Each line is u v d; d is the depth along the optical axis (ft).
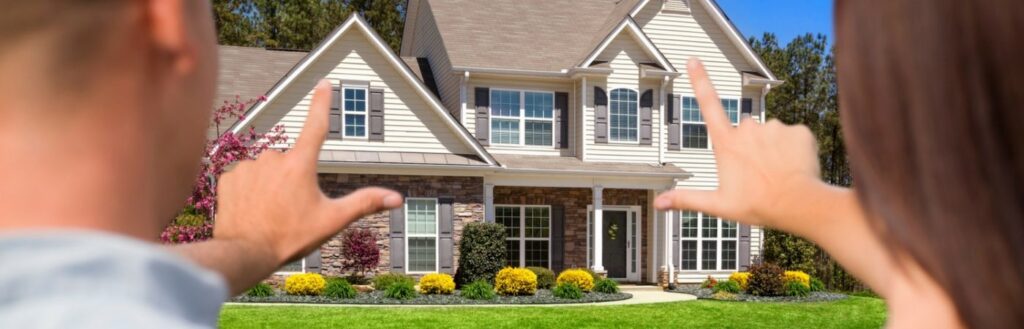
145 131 1.65
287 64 65.05
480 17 67.92
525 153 63.10
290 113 55.67
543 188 64.44
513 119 63.00
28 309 1.32
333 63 56.95
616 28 62.49
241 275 2.75
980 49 1.49
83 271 1.39
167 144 1.71
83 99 1.55
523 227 63.93
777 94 111.75
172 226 40.57
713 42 66.74
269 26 109.70
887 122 1.59
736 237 66.03
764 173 2.40
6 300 1.34
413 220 57.21
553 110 63.77
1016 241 1.47
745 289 57.31
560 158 63.26
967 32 1.50
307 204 2.95
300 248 2.93
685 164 65.41
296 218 2.93
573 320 39.78
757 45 118.01
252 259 2.77
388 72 58.03
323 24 108.58
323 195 3.02
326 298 49.03
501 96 62.90
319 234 2.94
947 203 1.52
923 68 1.54
